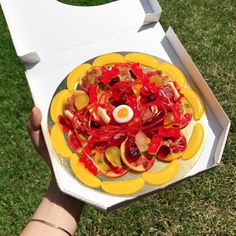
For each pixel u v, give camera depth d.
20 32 0.42
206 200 0.59
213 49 0.69
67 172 0.36
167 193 0.59
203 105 0.39
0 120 0.65
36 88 0.40
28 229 0.34
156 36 0.43
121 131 0.37
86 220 0.58
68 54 0.42
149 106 0.38
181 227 0.58
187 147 0.37
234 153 0.60
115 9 0.44
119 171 0.36
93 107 0.38
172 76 0.40
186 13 0.72
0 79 0.68
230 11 0.72
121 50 0.42
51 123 0.38
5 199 0.61
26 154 0.63
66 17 0.43
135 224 0.58
